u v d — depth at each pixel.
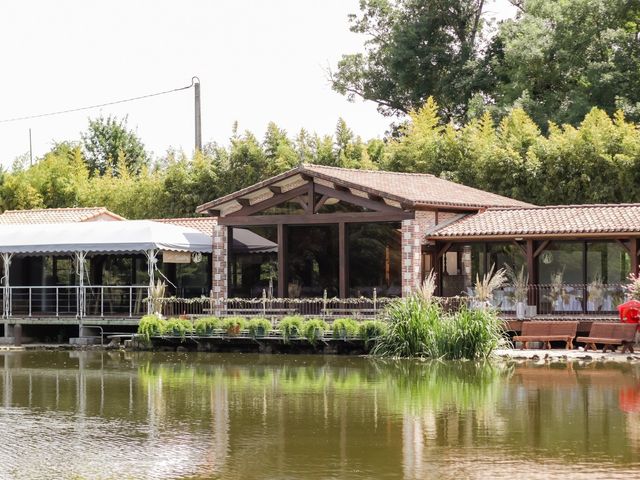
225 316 39.94
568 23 59.94
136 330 43.38
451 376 29.66
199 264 45.56
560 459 18.45
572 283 39.25
